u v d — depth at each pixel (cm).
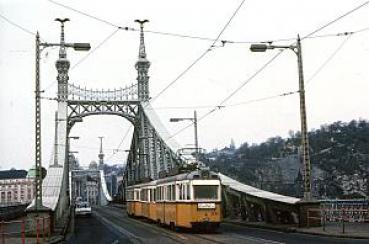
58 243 2425
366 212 2789
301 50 2733
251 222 3306
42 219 2483
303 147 2720
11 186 9150
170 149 5441
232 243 2002
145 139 7619
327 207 3089
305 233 2470
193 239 2309
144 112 7894
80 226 3925
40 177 2734
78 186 16225
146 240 2381
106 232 3145
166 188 3180
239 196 3512
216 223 2739
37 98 2731
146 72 8381
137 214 4631
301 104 2712
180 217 2848
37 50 2734
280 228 2761
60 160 6031
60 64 7950
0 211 4247
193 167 3091
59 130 7169
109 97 8369
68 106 8225
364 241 1967
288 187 4728
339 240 2041
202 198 2744
